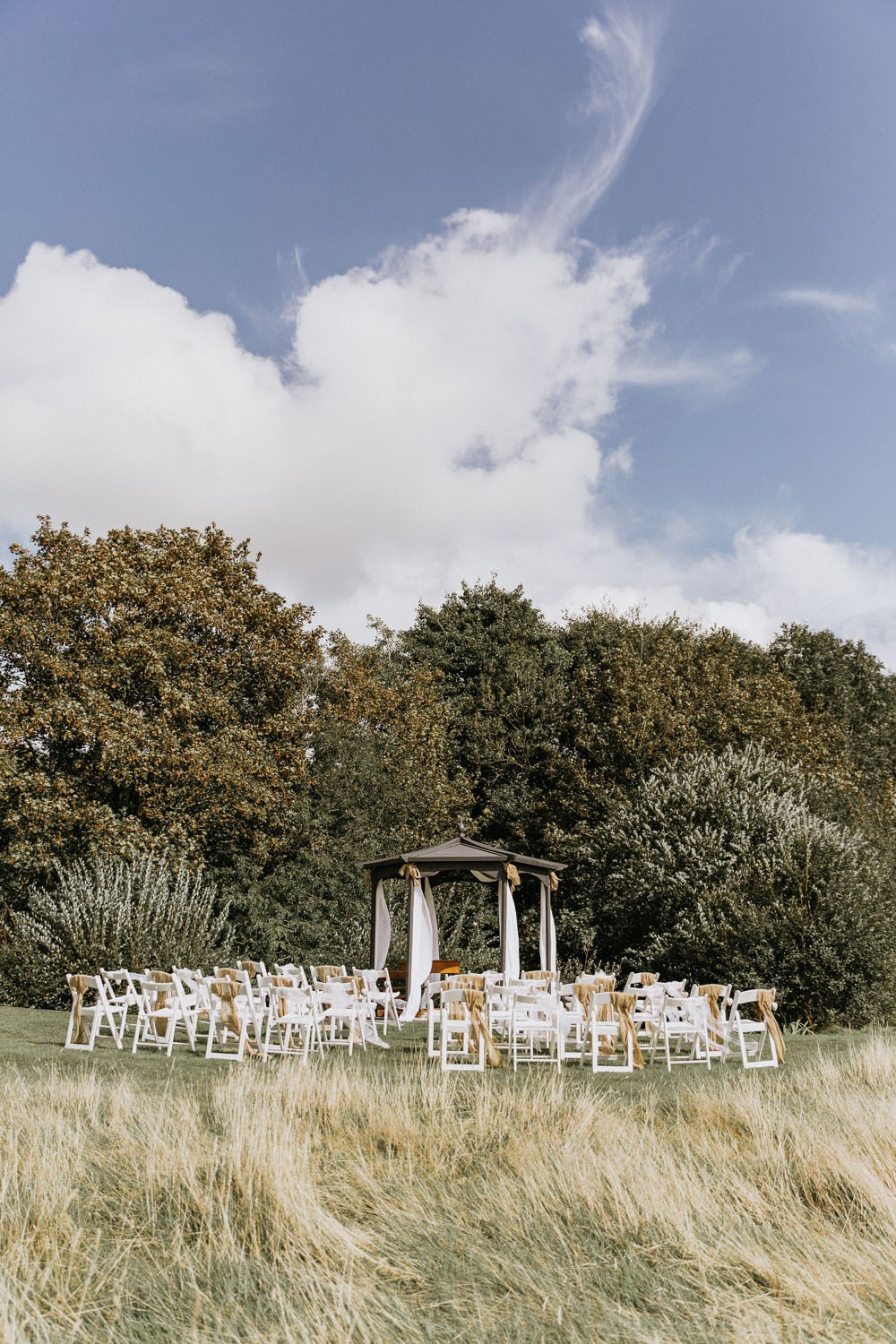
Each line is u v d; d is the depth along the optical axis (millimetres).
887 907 17625
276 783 25094
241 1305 3896
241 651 26922
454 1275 4234
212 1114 7305
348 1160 5926
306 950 22297
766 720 28250
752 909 17781
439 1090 7781
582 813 28906
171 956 18375
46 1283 4027
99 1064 10930
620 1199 5000
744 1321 3684
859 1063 9688
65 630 24047
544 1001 11812
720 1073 10648
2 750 23016
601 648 35406
